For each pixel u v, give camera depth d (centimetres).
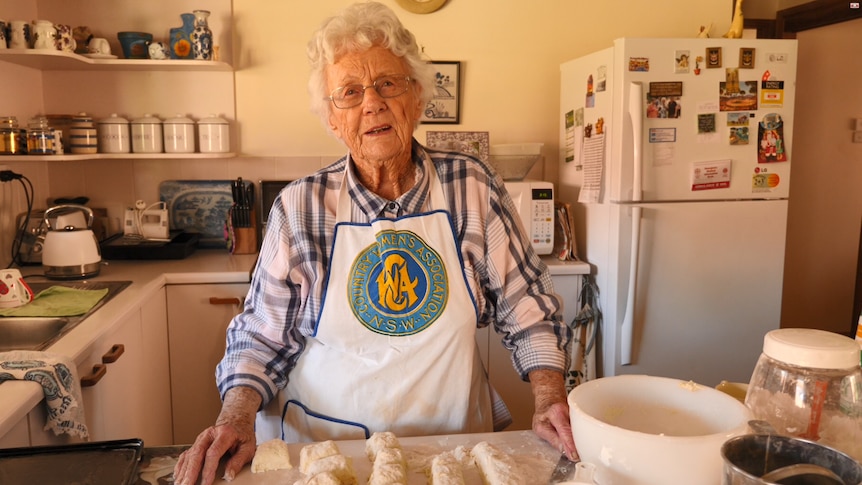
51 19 288
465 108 314
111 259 279
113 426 192
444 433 127
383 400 126
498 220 132
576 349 279
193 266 269
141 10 292
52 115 280
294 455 106
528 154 290
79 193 303
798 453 73
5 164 253
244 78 302
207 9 294
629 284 260
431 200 130
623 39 250
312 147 308
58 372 140
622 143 254
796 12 388
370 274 126
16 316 189
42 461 100
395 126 123
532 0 310
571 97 296
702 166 260
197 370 261
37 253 263
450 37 309
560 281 278
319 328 126
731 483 70
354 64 121
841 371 85
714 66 255
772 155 263
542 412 114
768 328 274
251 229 296
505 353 276
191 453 100
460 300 128
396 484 89
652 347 268
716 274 267
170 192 307
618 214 257
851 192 426
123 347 193
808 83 411
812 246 429
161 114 299
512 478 90
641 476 81
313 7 300
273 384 125
